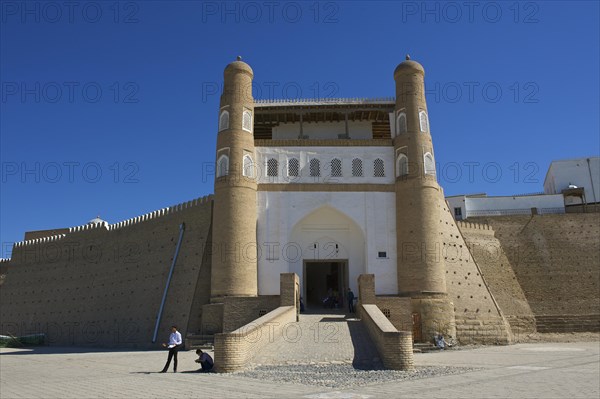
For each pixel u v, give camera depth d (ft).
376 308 61.93
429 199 80.79
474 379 38.55
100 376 41.91
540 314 105.09
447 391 32.42
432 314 75.97
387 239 82.38
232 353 43.47
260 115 91.15
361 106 88.33
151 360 56.65
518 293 106.63
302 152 85.71
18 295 126.31
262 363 47.11
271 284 80.02
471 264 95.14
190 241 89.66
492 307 91.56
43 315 117.70
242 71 84.48
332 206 83.61
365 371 43.29
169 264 92.53
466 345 81.76
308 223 85.46
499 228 115.44
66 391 33.42
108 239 110.63
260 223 82.23
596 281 107.65
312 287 100.32
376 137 97.86
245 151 81.76
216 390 32.78
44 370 48.85
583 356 59.77
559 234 113.91
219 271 76.84
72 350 83.51
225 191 79.41
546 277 109.09
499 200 129.29
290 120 94.07
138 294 97.40
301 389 33.32
